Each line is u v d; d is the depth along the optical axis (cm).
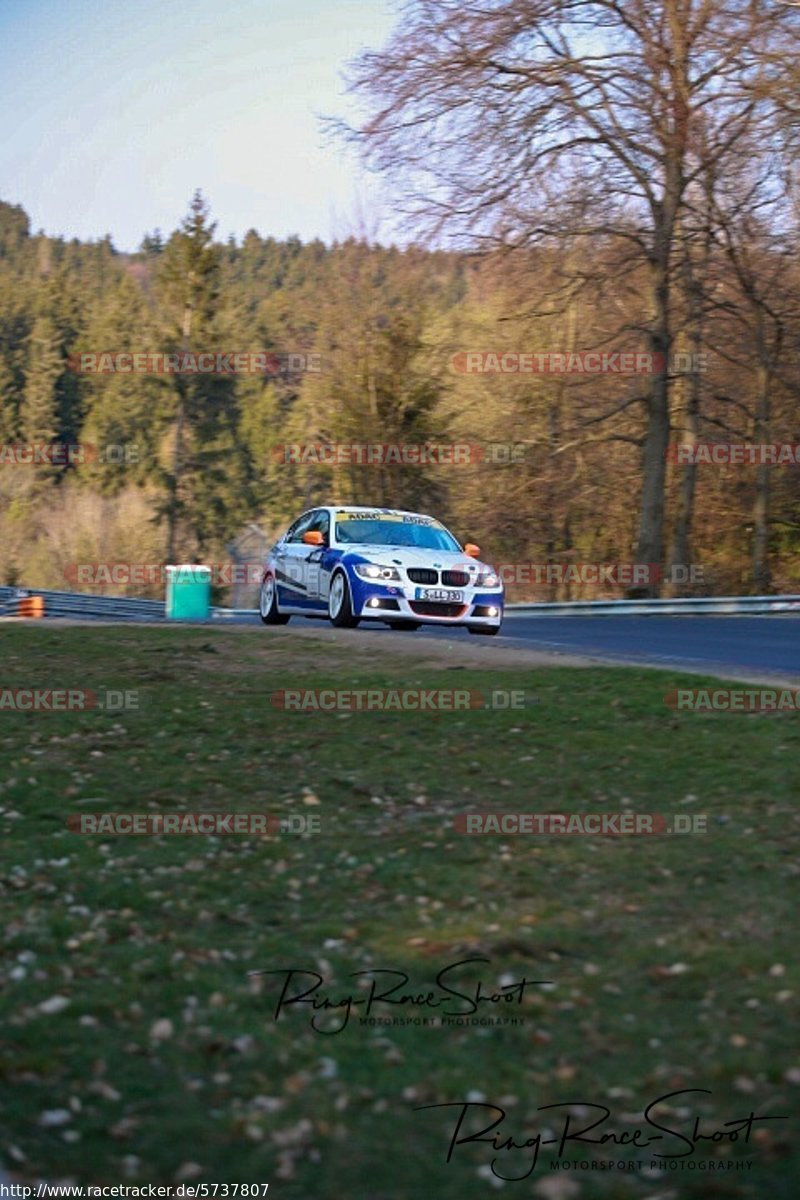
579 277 3375
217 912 750
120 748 1073
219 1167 491
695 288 3578
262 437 7231
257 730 1123
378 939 707
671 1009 611
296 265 12356
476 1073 565
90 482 7225
